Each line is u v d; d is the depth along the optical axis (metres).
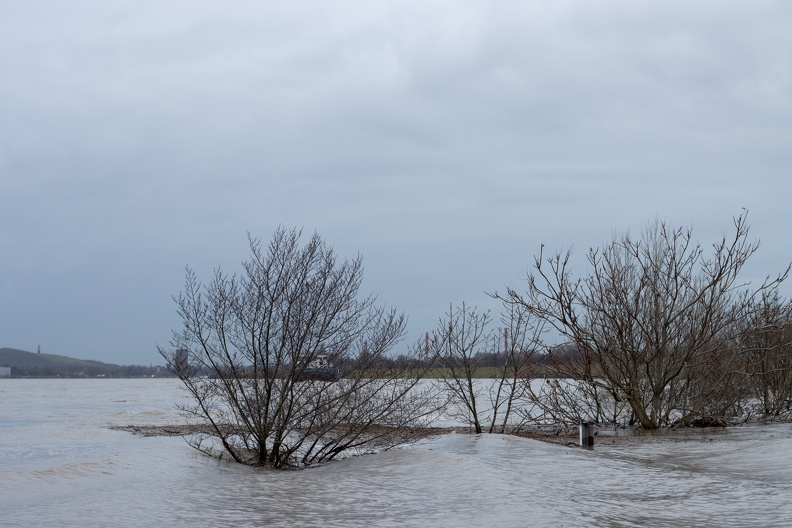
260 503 8.89
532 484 9.48
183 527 7.66
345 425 13.32
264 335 12.55
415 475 10.49
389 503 8.69
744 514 7.67
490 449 13.22
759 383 20.94
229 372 12.69
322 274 12.93
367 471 11.12
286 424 12.41
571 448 13.53
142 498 9.28
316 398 12.83
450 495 8.98
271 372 12.56
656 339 17.92
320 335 12.77
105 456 13.26
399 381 13.59
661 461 11.80
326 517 8.02
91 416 27.58
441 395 17.27
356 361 13.18
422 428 14.37
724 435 15.86
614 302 18.67
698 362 18.41
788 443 12.80
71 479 10.88
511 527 7.23
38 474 11.25
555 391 18.70
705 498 8.55
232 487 10.09
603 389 20.34
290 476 11.06
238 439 14.53
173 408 32.88
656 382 18.53
